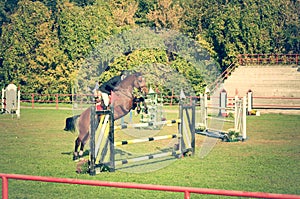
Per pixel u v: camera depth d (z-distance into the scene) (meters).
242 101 19.75
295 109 36.19
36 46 46.56
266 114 33.50
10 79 46.47
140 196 10.26
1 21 62.41
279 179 11.92
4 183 6.23
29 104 43.12
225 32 47.97
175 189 5.71
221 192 5.55
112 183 5.95
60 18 44.75
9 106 31.33
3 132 22.42
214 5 50.50
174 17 49.34
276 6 51.00
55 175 12.40
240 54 47.31
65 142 18.97
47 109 37.44
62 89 44.28
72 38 43.69
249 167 13.50
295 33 50.81
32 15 47.47
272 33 49.69
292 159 14.90
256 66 44.31
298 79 41.78
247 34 47.94
